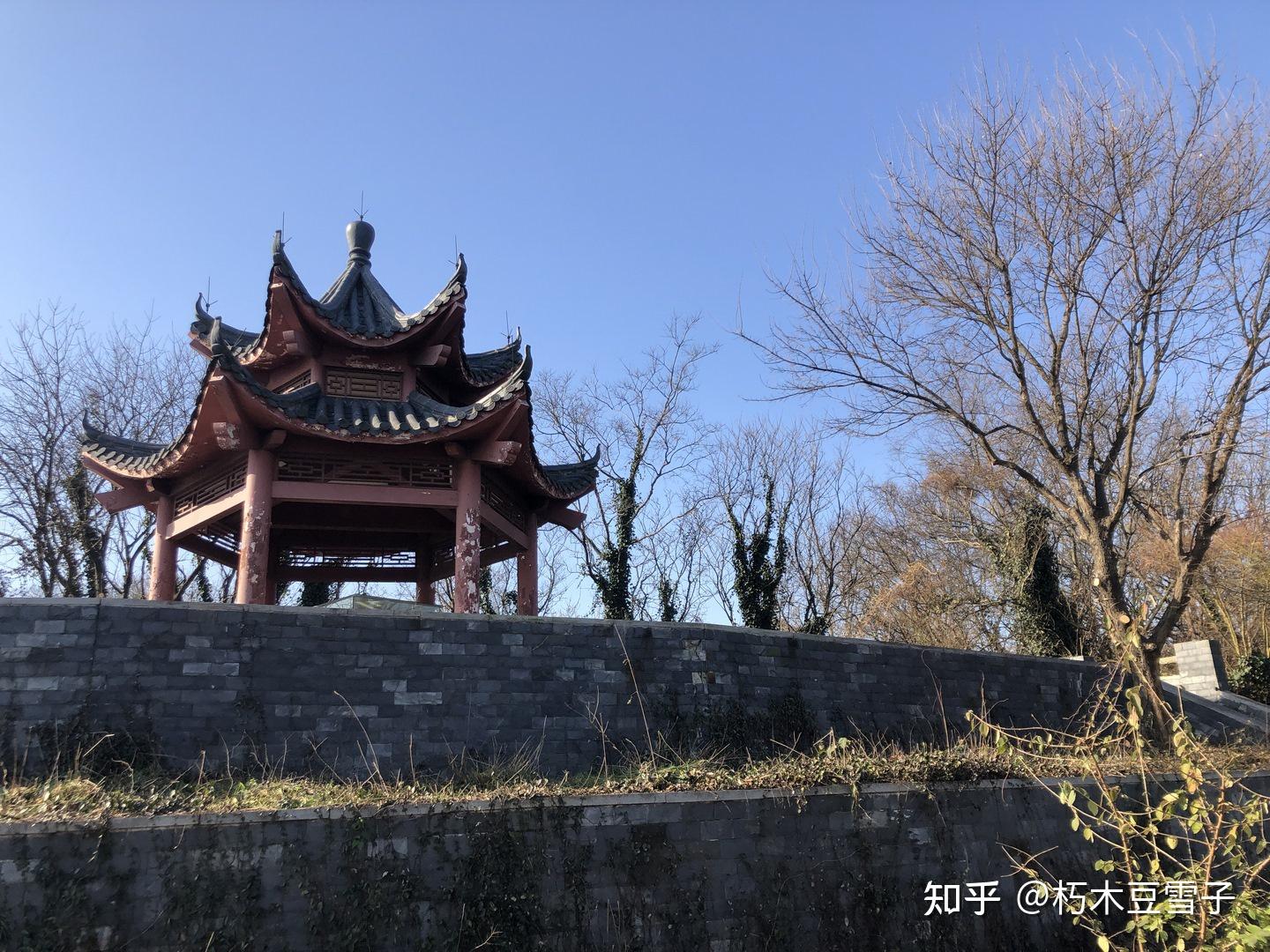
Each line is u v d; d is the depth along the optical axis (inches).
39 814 297.1
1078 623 938.7
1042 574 938.1
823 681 534.6
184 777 365.7
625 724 455.5
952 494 1176.2
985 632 1164.5
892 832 400.8
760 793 383.6
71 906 281.0
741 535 1006.4
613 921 338.6
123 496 581.9
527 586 618.5
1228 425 572.4
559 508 657.6
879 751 507.5
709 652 494.6
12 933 273.3
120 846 292.2
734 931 354.6
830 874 381.1
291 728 392.5
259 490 484.4
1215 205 558.6
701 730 472.1
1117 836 443.5
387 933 308.5
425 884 319.6
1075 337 632.4
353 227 650.2
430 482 529.7
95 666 370.9
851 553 1389.0
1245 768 520.1
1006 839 421.4
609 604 957.8
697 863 360.5
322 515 609.0
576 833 347.6
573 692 450.3
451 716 421.1
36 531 873.5
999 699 611.2
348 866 312.7
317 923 302.2
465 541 509.4
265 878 303.0
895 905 386.3
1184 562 607.5
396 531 641.0
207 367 457.7
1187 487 888.9
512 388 497.4
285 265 521.7
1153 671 585.9
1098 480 612.7
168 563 553.3
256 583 469.1
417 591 686.5
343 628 416.2
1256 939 283.7
